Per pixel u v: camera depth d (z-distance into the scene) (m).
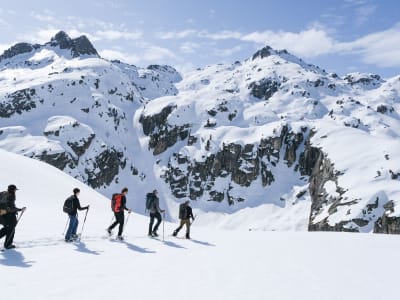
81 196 42.91
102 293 9.28
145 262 13.24
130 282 10.48
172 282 10.81
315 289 10.96
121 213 17.47
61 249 14.02
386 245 20.05
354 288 11.33
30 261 11.83
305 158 178.25
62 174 56.66
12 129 176.25
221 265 13.62
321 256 16.39
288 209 158.88
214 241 19.84
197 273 12.14
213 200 181.25
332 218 99.62
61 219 23.22
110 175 184.88
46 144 166.75
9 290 8.89
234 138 197.88
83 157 178.12
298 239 21.69
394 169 108.69
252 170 183.88
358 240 21.58
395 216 82.75
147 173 199.88
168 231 23.86
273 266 13.89
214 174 189.12
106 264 12.41
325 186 126.31
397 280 12.59
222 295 9.81
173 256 14.77
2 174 38.78
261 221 156.12
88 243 15.76
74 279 10.31
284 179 179.25
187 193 187.00
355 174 116.94
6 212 12.95
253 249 17.59
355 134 158.50
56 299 8.58
